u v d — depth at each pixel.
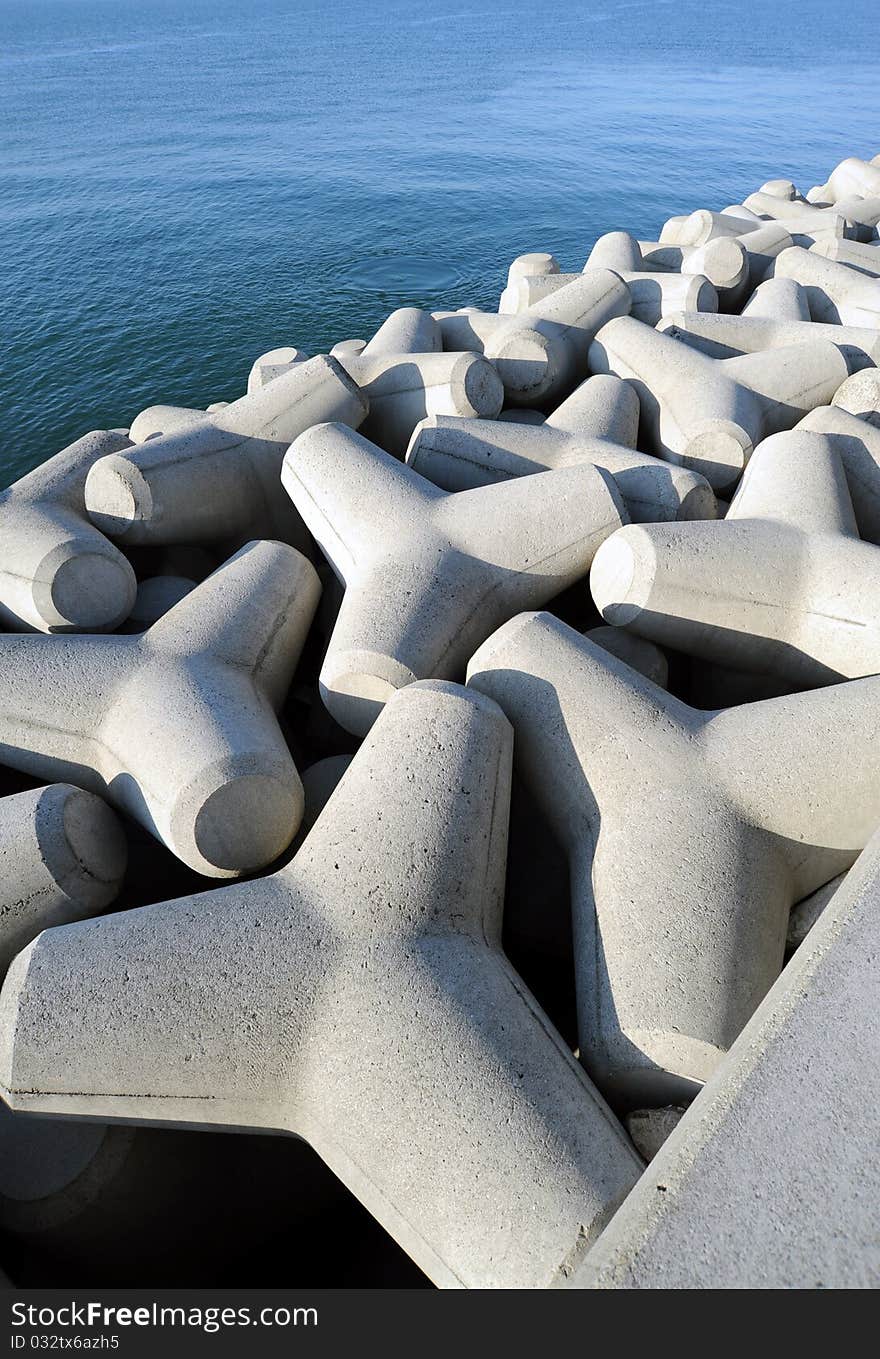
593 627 3.99
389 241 20.09
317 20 123.62
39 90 51.44
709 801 2.64
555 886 3.00
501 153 29.89
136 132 36.25
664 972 2.27
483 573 3.65
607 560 3.54
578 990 2.43
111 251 19.98
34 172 28.70
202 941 2.34
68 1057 2.19
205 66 64.38
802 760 2.68
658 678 3.46
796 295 6.55
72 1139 2.39
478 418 4.70
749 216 10.34
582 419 4.78
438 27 101.69
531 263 9.09
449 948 2.36
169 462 4.43
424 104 42.56
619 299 6.11
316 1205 2.65
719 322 5.96
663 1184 1.55
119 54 76.44
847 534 3.62
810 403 5.14
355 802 2.63
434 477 4.49
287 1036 2.24
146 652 3.40
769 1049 1.68
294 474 4.26
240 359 14.50
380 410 5.27
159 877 3.16
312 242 20.20
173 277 18.14
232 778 2.78
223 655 3.45
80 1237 2.36
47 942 2.34
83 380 13.95
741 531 3.52
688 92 44.47
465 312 7.84
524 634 3.01
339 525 3.97
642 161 27.91
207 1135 2.55
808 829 2.63
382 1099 2.10
